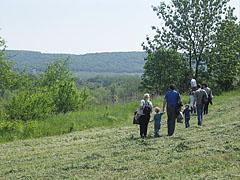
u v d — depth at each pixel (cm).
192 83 2356
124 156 844
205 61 4025
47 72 4297
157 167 685
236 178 534
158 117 1209
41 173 751
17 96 2020
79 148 1102
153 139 1112
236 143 844
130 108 2269
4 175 775
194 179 561
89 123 1753
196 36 4000
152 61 4206
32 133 1548
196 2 3959
